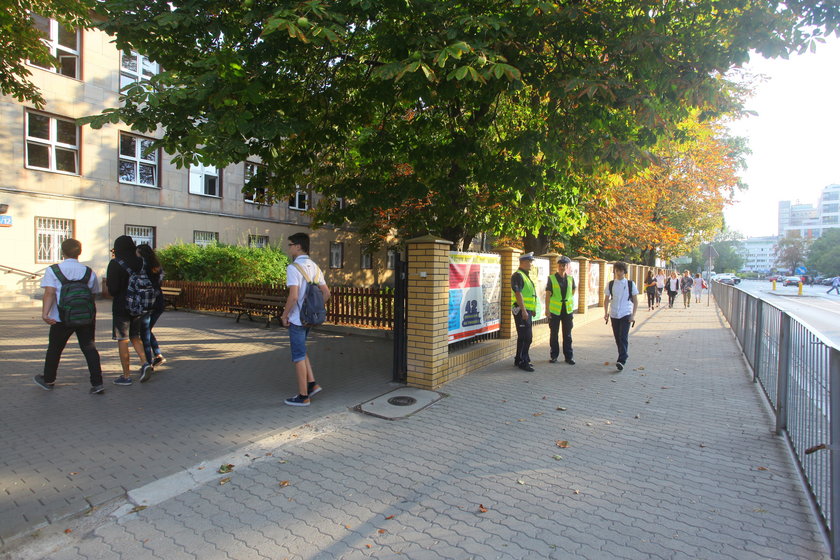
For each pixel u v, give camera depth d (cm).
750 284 7369
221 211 2131
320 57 678
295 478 366
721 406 551
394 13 580
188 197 2002
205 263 1664
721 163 2192
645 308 2069
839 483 269
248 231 2242
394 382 633
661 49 600
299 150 824
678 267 6588
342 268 2739
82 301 547
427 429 470
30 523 300
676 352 907
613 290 743
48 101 1583
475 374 693
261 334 1029
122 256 599
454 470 381
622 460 401
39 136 1577
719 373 723
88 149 1684
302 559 270
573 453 415
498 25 523
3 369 669
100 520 307
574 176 834
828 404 298
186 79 507
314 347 880
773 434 462
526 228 1014
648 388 629
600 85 543
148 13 544
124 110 515
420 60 486
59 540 286
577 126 640
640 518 312
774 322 545
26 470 369
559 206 912
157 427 462
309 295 530
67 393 566
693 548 280
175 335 1005
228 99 519
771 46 555
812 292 4400
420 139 859
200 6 531
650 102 577
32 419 477
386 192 826
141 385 608
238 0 554
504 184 740
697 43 607
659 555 273
